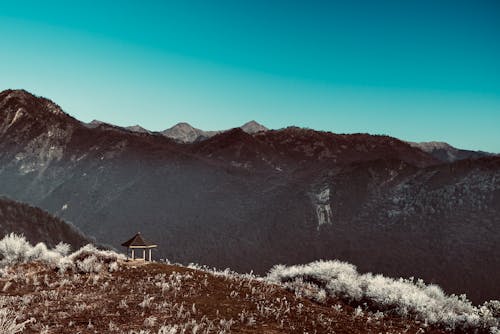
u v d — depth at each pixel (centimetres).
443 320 1945
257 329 1562
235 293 2022
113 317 1550
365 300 2212
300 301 2042
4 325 937
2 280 2033
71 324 1430
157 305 1712
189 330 1441
